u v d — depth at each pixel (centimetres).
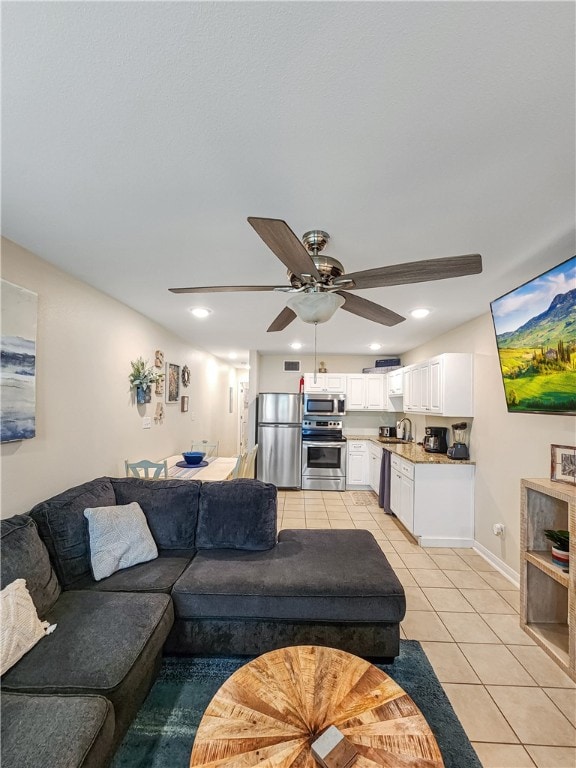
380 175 134
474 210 157
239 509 243
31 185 142
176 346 448
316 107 103
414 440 532
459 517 351
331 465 573
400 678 179
